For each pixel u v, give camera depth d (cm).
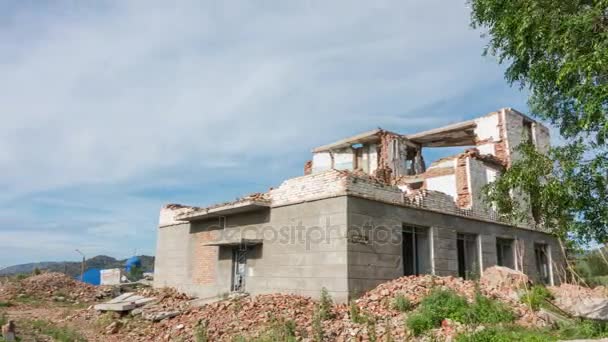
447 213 1758
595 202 912
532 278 2128
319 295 1395
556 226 1019
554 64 903
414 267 1592
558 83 814
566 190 896
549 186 921
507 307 1150
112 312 1697
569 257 2014
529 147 1023
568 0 853
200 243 1986
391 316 1152
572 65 773
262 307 1334
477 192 2059
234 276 1772
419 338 992
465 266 1822
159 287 2186
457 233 1811
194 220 2027
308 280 1445
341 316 1208
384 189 1527
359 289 1355
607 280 1872
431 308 1098
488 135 2389
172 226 2217
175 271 2119
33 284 2916
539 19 861
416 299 1211
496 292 1291
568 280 2195
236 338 1103
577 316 1157
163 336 1292
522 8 893
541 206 1018
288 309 1285
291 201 1573
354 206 1409
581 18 781
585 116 819
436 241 1667
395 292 1288
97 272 3853
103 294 2881
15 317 1944
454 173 2147
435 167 2292
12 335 1298
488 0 977
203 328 1239
